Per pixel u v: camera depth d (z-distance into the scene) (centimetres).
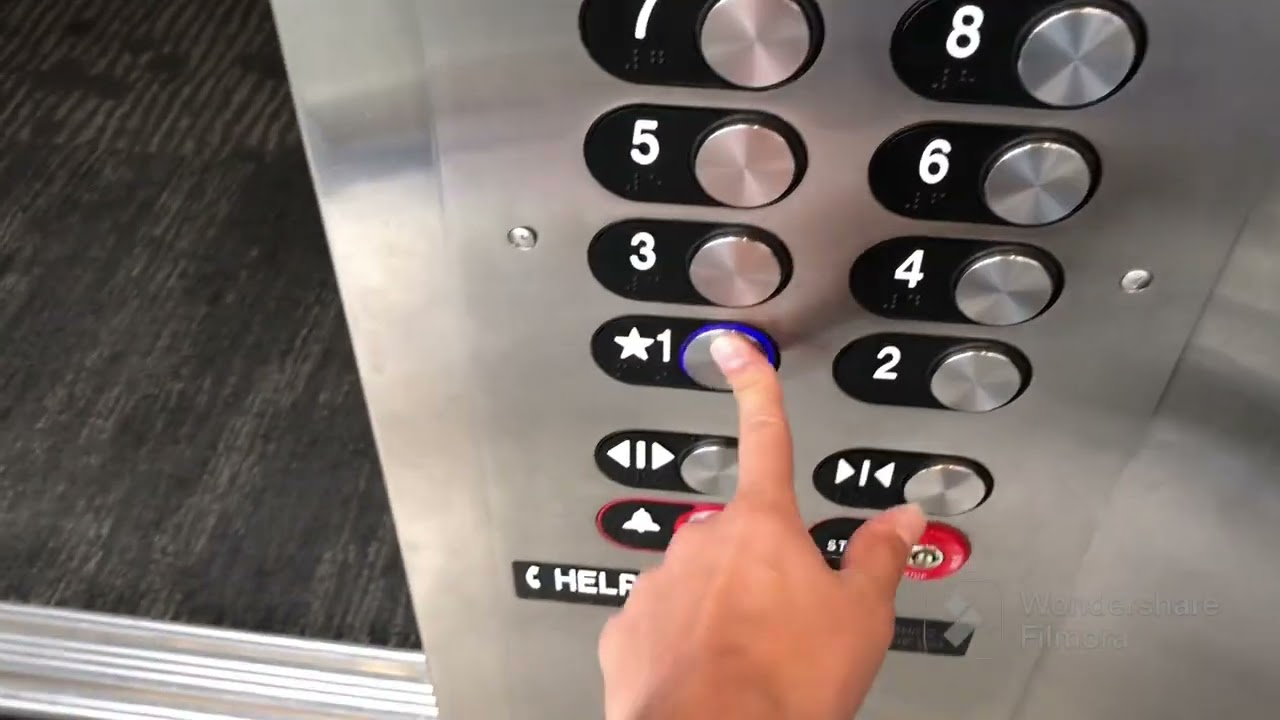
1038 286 36
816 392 41
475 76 34
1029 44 31
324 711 84
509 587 52
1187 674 50
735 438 43
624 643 38
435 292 40
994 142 33
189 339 123
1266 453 40
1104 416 41
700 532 38
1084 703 53
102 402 117
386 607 98
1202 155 33
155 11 161
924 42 31
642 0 31
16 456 112
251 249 132
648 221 36
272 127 146
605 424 43
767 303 38
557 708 60
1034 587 48
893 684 55
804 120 33
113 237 133
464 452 46
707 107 33
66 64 153
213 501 108
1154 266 36
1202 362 38
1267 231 34
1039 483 43
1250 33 31
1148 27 31
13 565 102
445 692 60
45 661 90
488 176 36
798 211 36
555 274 39
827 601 37
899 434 42
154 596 100
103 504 108
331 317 125
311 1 33
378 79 34
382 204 37
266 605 99
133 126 146
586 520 48
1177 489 43
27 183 139
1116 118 33
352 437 113
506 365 42
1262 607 46
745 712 34
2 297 127
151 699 86
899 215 35
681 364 41
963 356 39
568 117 34
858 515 46
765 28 31
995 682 53
